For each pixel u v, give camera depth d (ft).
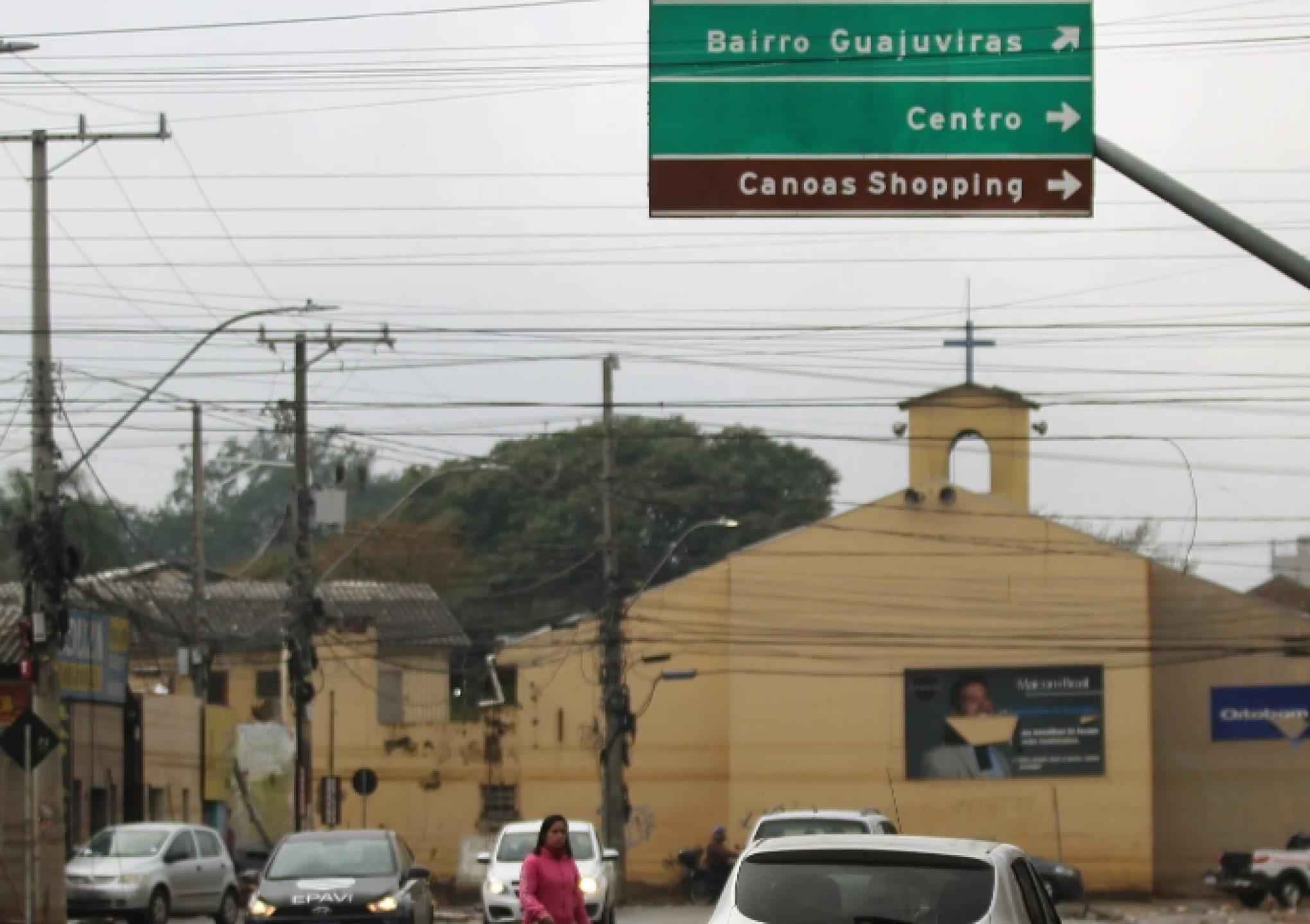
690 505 593.42
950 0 111.14
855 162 110.22
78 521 344.49
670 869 388.78
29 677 206.39
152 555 317.42
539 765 395.75
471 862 394.11
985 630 384.27
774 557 390.21
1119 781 378.12
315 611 309.22
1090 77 109.70
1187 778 391.24
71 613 323.78
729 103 110.83
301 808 305.53
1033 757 380.17
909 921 72.59
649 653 394.73
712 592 394.11
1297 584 499.51
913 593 386.52
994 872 74.43
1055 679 381.60
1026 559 385.09
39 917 202.90
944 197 109.60
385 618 455.63
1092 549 384.27
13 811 231.50
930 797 380.99
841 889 74.28
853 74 110.73
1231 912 337.93
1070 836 377.91
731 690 386.73
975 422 404.57
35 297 211.82
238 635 409.28
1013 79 110.11
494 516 612.29
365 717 402.31
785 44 110.93
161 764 363.76
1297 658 388.98
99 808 335.06
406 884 168.14
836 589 387.96
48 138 213.05
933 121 110.22
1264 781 388.78
